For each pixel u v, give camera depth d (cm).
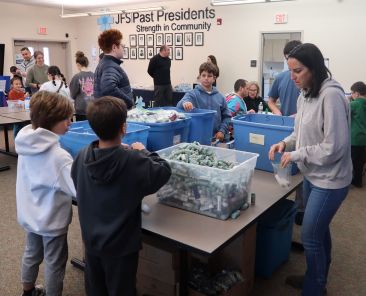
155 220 162
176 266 191
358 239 303
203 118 257
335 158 166
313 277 191
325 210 178
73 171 154
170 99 771
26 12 952
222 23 786
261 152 231
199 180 165
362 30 627
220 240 144
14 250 278
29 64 773
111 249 144
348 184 178
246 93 477
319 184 177
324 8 657
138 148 168
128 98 308
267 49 743
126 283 152
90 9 1005
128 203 142
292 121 252
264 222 238
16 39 946
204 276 204
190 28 837
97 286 162
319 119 169
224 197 160
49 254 188
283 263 264
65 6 966
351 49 643
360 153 429
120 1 870
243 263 209
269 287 237
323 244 193
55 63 1054
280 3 703
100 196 143
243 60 774
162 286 198
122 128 144
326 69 169
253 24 745
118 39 300
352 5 628
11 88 699
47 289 192
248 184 175
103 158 137
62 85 548
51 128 177
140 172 140
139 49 938
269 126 222
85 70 520
